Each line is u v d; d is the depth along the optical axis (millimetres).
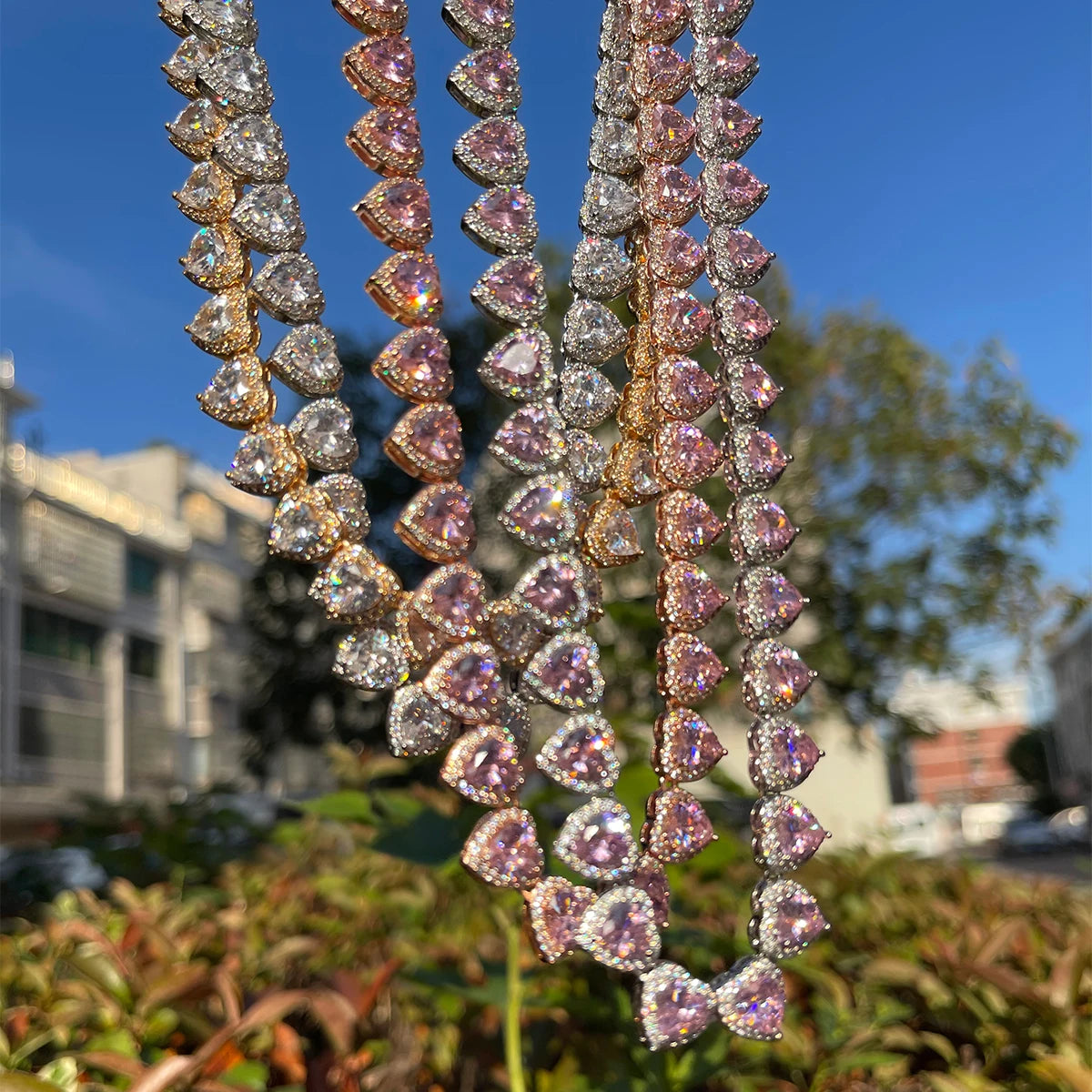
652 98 159
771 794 149
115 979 202
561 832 137
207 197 142
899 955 261
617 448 164
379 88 139
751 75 162
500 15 145
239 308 140
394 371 136
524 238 143
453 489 138
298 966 261
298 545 135
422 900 312
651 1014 138
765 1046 219
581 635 138
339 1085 189
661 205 157
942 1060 241
